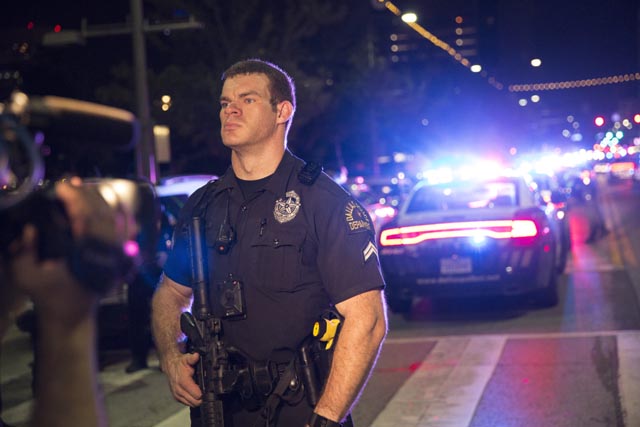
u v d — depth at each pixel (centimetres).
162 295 292
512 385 653
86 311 120
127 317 819
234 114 272
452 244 950
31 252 115
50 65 2392
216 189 280
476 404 606
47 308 118
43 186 125
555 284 1000
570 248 1633
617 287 1125
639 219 2458
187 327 270
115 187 129
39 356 119
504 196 1027
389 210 1967
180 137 2633
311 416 253
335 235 263
